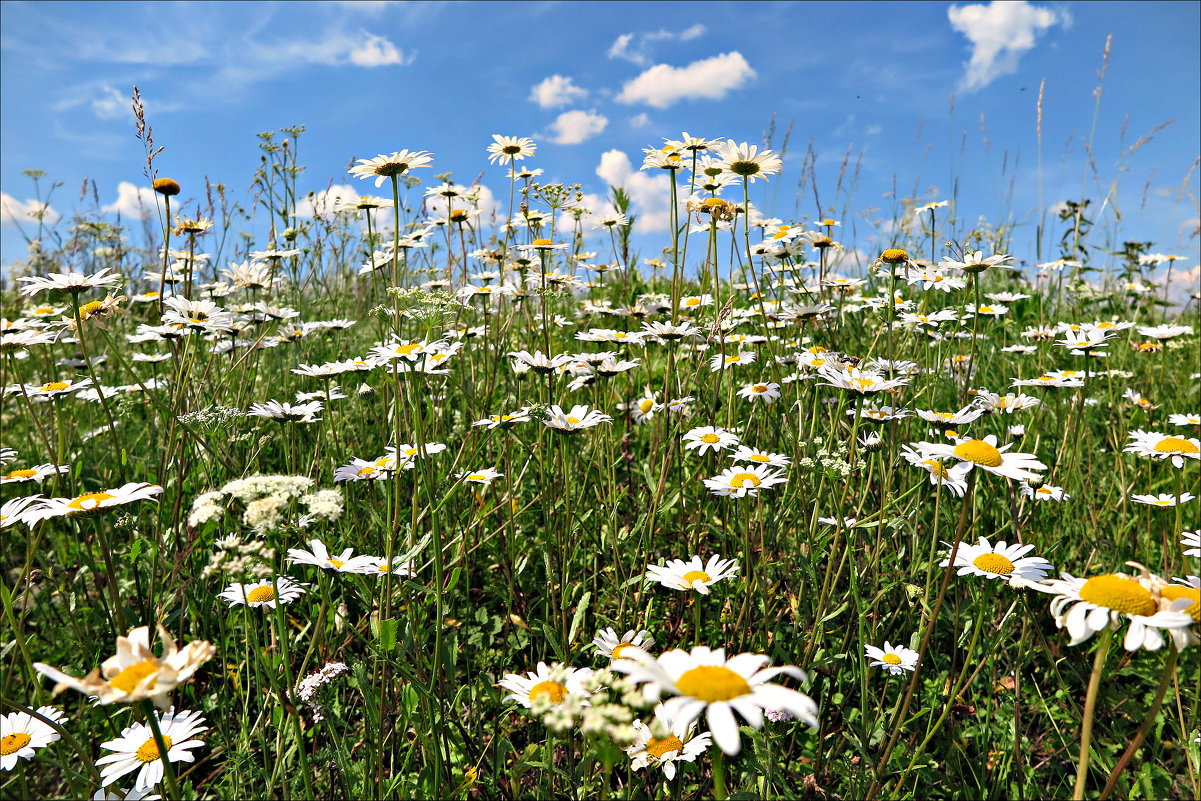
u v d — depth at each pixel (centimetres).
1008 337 82
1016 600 35
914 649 37
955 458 33
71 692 40
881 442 44
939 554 41
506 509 48
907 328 59
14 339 45
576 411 41
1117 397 70
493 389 59
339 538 45
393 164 43
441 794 33
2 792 34
